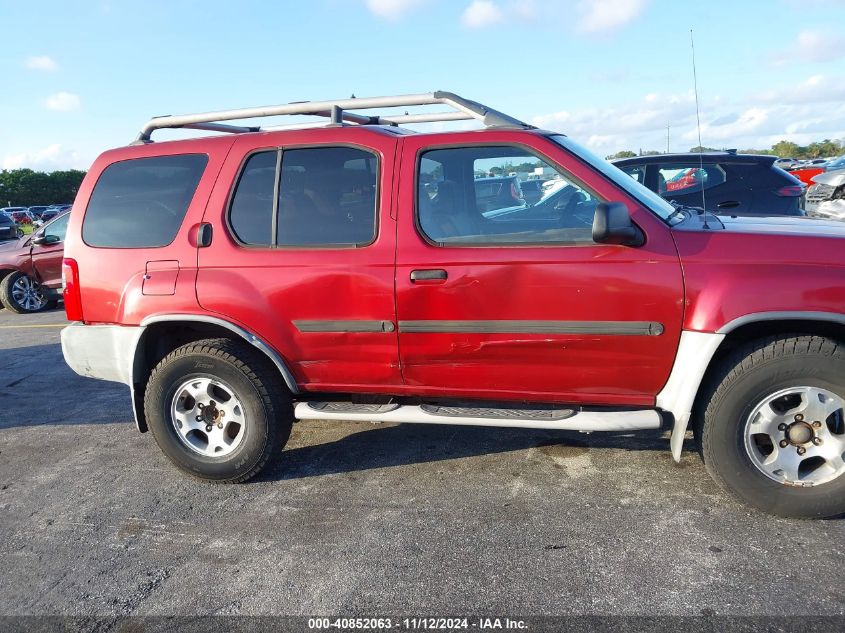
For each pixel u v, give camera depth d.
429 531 3.12
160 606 2.66
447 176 3.43
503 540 3.01
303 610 2.59
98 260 3.77
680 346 3.04
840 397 2.88
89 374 3.91
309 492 3.61
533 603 2.55
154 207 3.73
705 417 3.09
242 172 3.60
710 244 2.99
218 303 3.51
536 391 3.34
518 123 3.42
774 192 6.95
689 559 2.78
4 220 18.94
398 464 3.91
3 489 3.87
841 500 2.94
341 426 4.62
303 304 3.43
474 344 3.28
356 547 3.02
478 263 3.19
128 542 3.18
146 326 3.65
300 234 3.48
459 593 2.63
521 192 3.32
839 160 16.27
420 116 4.59
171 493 3.70
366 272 3.33
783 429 3.00
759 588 2.56
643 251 3.02
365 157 3.45
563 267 3.09
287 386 3.73
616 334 3.09
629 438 4.11
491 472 3.73
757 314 2.88
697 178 7.20
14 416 5.21
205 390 3.67
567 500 3.35
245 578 2.82
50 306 11.42
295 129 3.61
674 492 3.38
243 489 3.69
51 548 3.16
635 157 7.51
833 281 2.83
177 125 4.07
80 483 3.89
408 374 3.46
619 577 2.68
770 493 3.01
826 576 2.62
